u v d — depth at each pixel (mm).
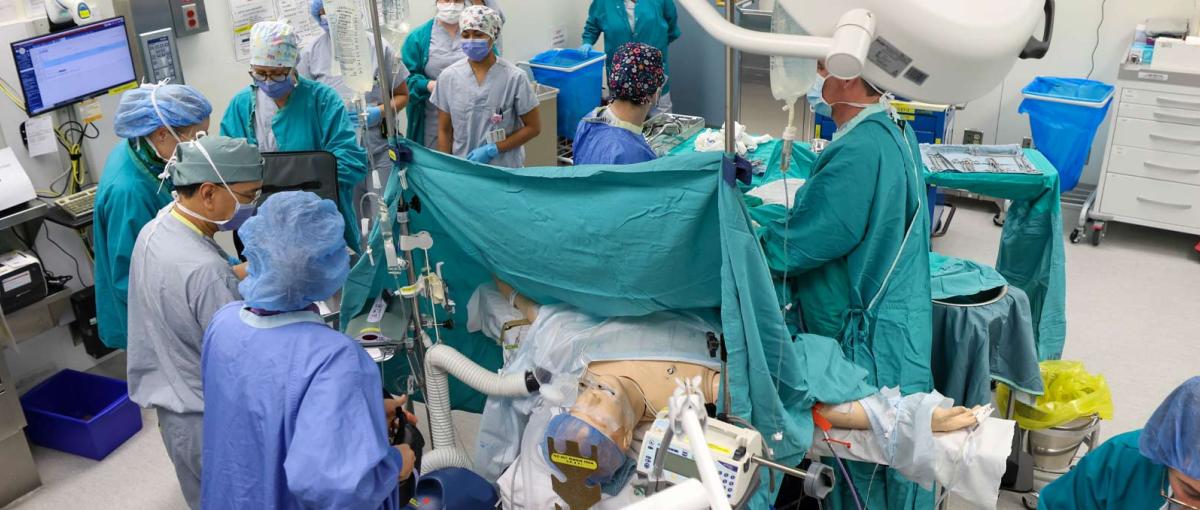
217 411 1621
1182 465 1613
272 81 2863
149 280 1997
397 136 2053
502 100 3627
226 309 1676
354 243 3020
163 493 2918
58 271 3213
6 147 2959
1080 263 4363
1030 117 4320
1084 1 4586
